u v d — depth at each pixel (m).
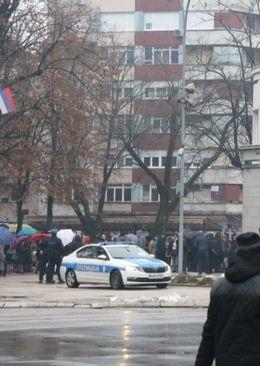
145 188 84.38
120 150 63.47
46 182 50.53
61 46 48.88
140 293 31.48
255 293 6.34
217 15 81.00
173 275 40.31
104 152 61.19
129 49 76.44
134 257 34.50
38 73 46.81
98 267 34.28
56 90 49.38
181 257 39.91
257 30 82.44
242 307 6.36
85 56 49.84
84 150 50.91
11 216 79.81
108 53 65.06
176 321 21.67
